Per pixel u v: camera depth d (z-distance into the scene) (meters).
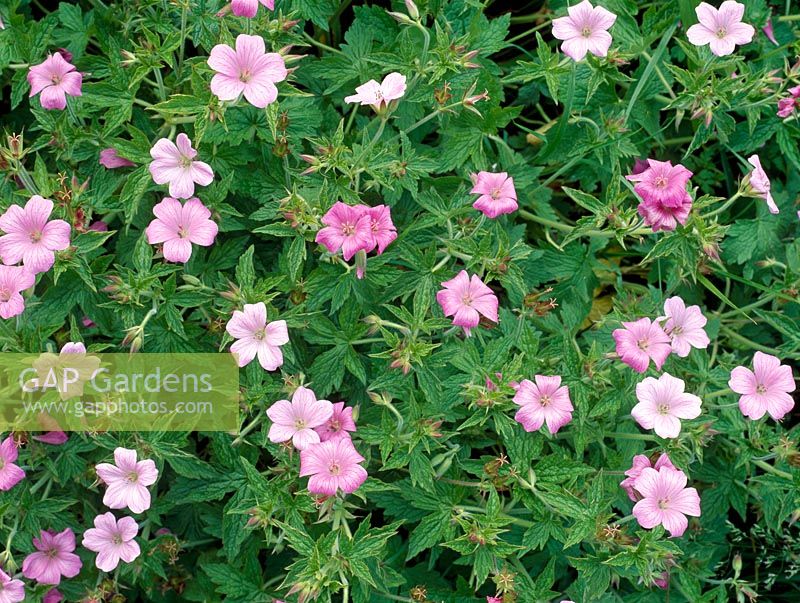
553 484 0.60
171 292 0.60
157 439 0.59
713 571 0.68
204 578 0.65
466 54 0.62
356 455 0.56
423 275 0.61
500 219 0.66
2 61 0.65
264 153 0.63
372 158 0.61
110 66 0.62
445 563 0.67
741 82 0.66
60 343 0.62
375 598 0.63
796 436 0.62
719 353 0.73
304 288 0.61
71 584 0.63
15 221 0.57
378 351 0.63
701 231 0.61
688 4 0.67
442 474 0.61
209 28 0.63
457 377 0.60
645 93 0.69
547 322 0.65
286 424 0.57
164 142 0.58
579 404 0.60
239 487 0.61
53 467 0.61
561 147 0.69
